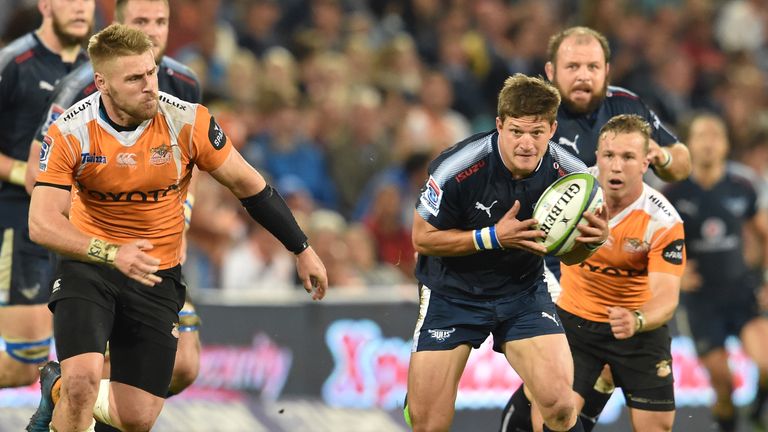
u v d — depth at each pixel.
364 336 33.91
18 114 25.03
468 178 20.48
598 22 57.97
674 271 23.72
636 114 24.48
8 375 25.88
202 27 47.16
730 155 51.41
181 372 23.06
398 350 34.12
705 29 63.59
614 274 23.94
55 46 25.23
